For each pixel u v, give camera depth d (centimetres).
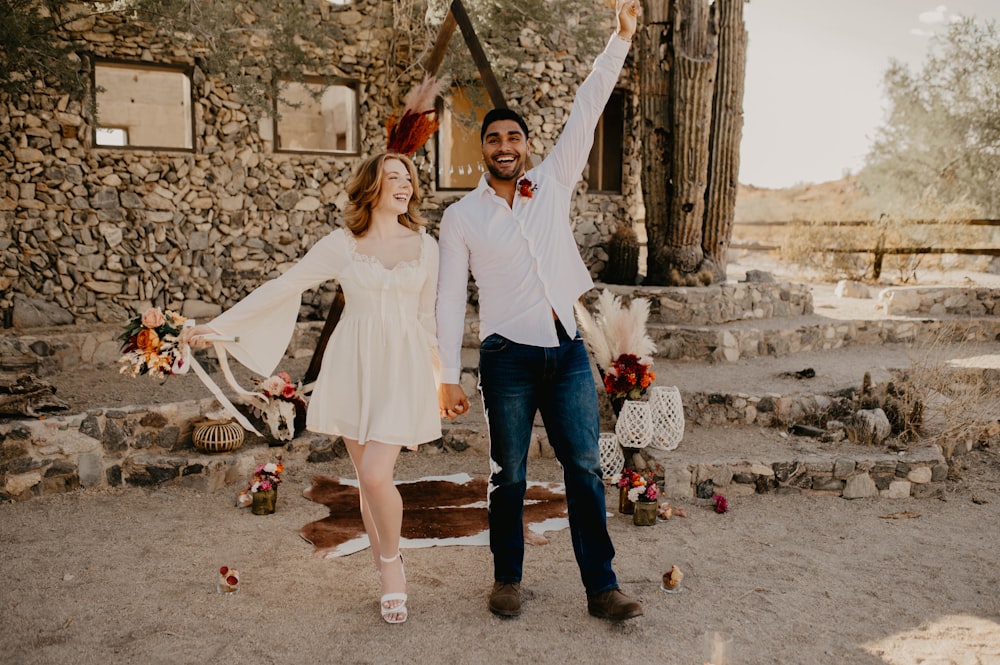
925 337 843
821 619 340
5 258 706
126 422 501
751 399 582
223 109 777
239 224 793
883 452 519
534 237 323
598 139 962
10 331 685
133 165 748
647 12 852
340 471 551
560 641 318
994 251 1094
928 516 467
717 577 382
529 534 433
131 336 321
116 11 691
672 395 518
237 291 798
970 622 338
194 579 374
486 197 331
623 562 399
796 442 544
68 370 668
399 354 324
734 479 498
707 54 831
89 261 738
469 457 578
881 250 1180
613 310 521
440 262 336
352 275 326
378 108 843
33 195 714
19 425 465
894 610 348
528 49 864
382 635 322
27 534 422
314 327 768
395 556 332
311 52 801
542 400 335
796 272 1329
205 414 532
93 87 689
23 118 706
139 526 439
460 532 439
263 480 463
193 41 755
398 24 830
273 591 362
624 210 976
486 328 333
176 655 304
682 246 867
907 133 1711
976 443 588
